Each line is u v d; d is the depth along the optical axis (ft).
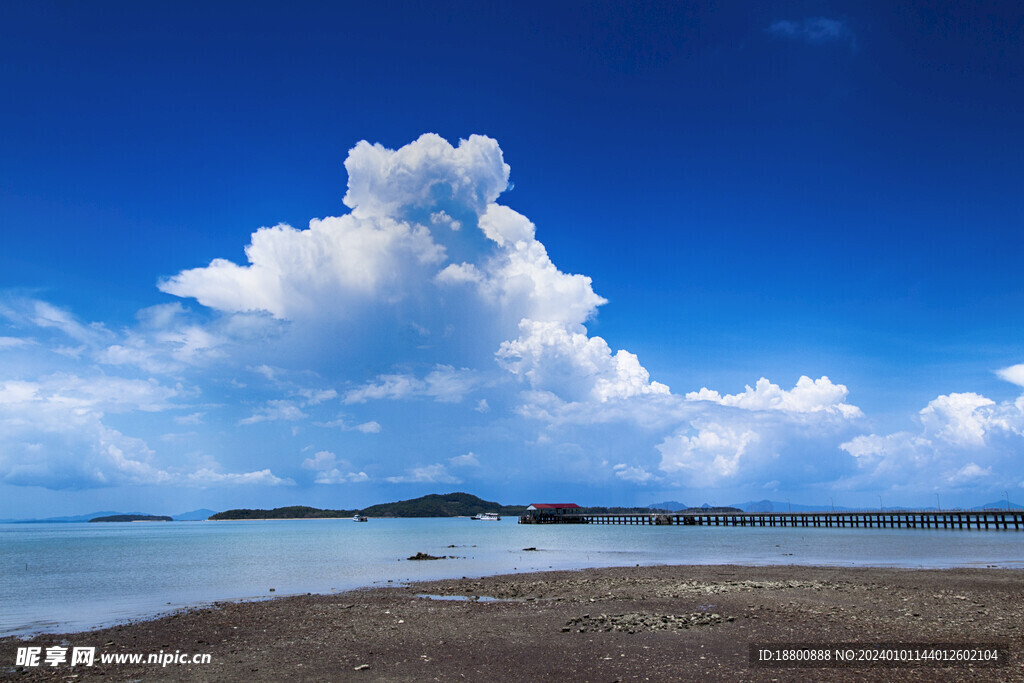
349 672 61.16
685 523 580.71
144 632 83.10
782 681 55.47
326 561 211.41
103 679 60.13
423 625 84.23
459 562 200.44
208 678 59.88
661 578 138.92
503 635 76.79
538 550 260.83
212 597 121.19
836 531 422.82
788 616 85.56
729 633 75.15
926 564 174.09
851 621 81.87
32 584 147.84
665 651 66.85
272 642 75.10
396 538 398.62
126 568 191.31
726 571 155.53
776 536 363.56
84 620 96.17
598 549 263.90
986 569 156.56
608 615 87.86
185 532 645.10
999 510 409.49
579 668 61.16
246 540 402.11
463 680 58.13
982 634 73.77
